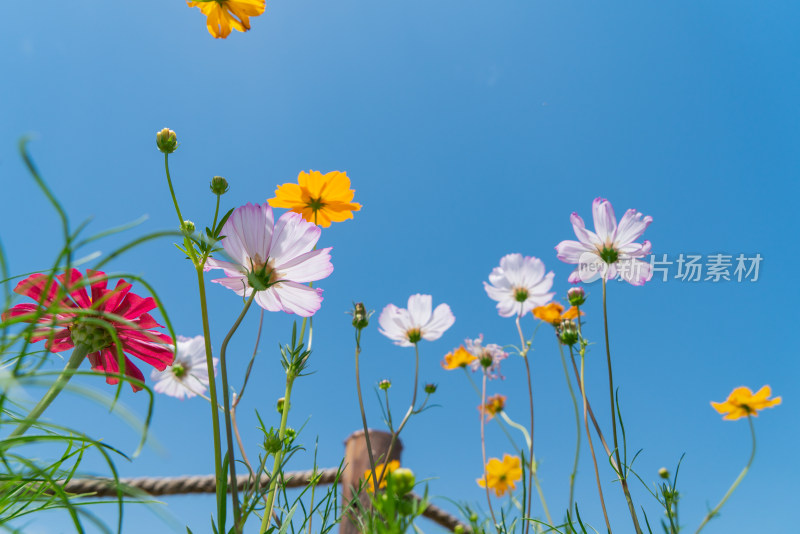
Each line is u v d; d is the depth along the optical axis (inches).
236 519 7.7
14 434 6.4
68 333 10.5
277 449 11.4
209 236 9.6
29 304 8.8
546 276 26.5
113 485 6.7
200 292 9.1
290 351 12.4
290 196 17.2
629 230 18.2
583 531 12.7
